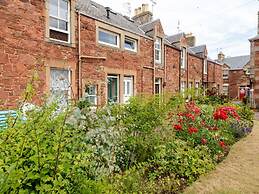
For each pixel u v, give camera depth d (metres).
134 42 13.29
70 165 2.19
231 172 5.34
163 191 4.10
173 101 6.50
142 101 5.51
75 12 9.55
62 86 4.42
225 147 7.18
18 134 2.17
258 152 6.97
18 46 7.47
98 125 3.61
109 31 11.45
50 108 2.58
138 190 3.67
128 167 4.55
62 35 9.23
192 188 4.46
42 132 2.25
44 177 1.96
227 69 37.31
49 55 8.46
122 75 12.08
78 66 9.62
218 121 7.49
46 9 8.38
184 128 6.28
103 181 2.73
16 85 7.39
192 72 20.27
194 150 5.70
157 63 15.31
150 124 5.12
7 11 7.18
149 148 5.06
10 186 1.67
